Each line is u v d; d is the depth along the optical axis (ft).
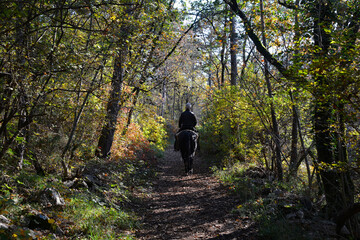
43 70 15.28
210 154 56.54
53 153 23.12
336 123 16.21
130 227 18.31
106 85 23.91
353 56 13.80
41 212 15.24
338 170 15.97
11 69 13.58
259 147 33.47
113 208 20.20
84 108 24.18
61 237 14.25
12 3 12.84
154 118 51.90
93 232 15.33
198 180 35.70
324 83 14.61
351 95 14.05
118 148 36.17
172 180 36.35
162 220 20.70
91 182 23.08
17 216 14.17
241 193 25.85
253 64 31.45
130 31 18.62
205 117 59.82
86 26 19.75
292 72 15.56
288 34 25.39
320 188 20.99
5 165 18.69
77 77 17.85
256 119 33.35
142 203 25.02
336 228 14.85
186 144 39.93
